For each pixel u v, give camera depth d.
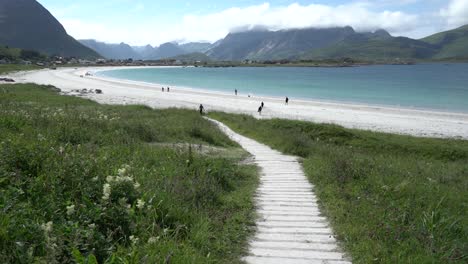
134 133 16.22
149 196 6.64
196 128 19.94
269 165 13.98
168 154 11.75
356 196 9.15
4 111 15.91
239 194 9.52
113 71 187.62
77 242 4.39
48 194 5.93
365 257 5.79
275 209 8.52
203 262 5.12
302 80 120.50
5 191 5.67
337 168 11.46
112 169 7.89
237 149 17.94
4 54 191.25
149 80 119.56
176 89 83.81
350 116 45.56
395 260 5.57
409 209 7.91
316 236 6.88
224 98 65.62
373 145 24.69
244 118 35.47
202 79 127.31
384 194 9.21
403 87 91.56
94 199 6.16
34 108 21.62
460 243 6.25
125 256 4.55
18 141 8.62
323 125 28.69
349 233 6.79
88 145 11.29
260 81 116.31
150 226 5.77
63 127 12.92
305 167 13.38
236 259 5.82
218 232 6.64
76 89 70.56
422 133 35.28
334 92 80.06
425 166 16.73
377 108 53.34
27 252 4.08
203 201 8.06
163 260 4.66
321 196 9.48
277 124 29.23
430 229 6.79
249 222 7.52
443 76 139.88
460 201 9.46
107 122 17.03
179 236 5.93
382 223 6.98
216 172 10.34
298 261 5.79
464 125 39.91
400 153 23.83
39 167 7.27
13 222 4.54
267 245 6.44
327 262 5.77
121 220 5.48
